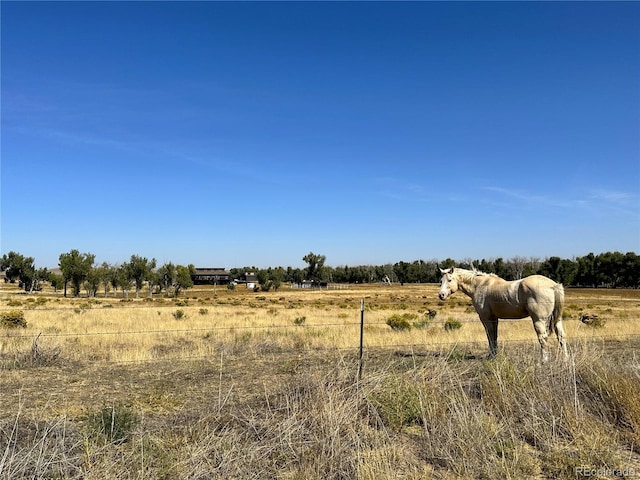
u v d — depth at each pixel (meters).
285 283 144.62
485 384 6.85
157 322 24.31
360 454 4.80
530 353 8.45
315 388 6.46
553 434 5.38
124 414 5.75
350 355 11.79
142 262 76.94
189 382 8.78
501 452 4.97
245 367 10.31
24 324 21.12
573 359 7.48
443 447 5.08
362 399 6.20
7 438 5.39
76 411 6.79
